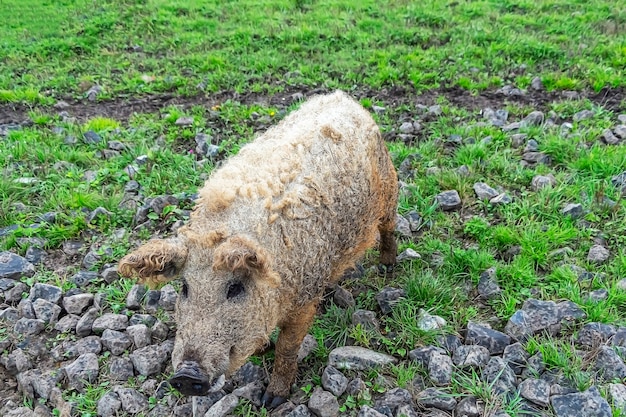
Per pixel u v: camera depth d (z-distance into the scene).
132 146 2.71
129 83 3.49
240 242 1.11
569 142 2.46
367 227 1.60
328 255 1.41
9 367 1.64
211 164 2.54
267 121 2.95
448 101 3.07
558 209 2.13
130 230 2.17
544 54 3.52
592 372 1.51
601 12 4.16
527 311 1.69
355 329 1.68
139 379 1.59
